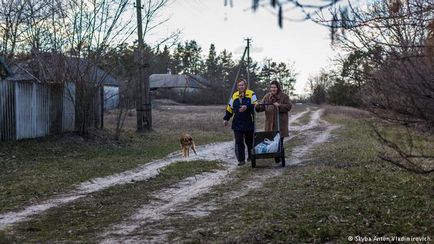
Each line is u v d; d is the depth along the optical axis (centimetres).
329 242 546
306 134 2328
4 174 1096
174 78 8556
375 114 567
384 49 546
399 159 1046
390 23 518
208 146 1814
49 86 1734
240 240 562
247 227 615
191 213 718
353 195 768
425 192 766
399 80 523
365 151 1366
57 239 600
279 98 1183
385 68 547
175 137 2136
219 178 1027
